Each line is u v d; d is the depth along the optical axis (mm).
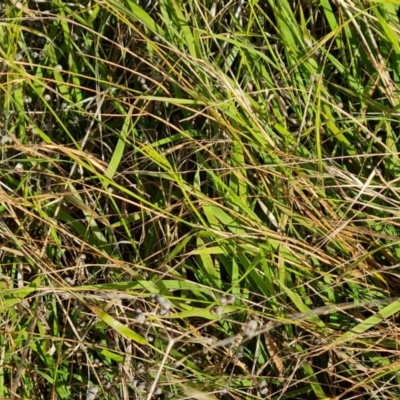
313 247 887
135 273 888
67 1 995
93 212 918
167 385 900
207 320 915
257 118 905
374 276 905
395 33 903
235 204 907
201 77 914
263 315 870
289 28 912
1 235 938
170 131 965
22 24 1005
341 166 927
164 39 887
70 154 900
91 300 911
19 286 934
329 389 905
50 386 939
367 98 908
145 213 948
